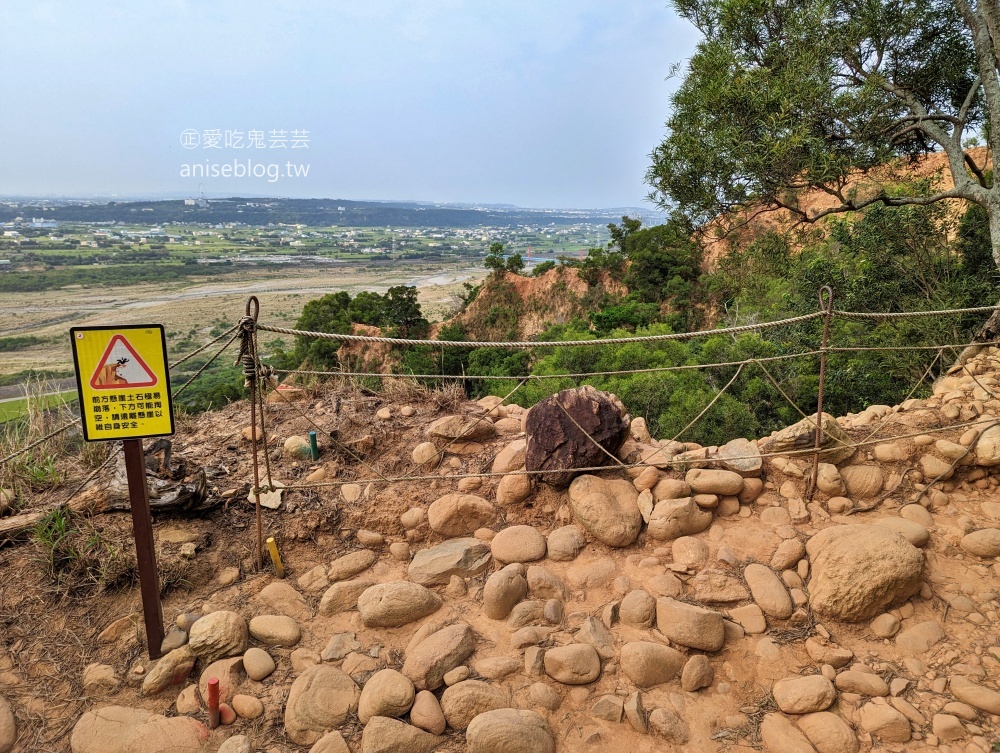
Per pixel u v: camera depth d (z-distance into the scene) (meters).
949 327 6.79
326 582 3.32
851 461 3.94
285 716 2.55
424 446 4.14
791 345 8.87
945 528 3.58
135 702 2.63
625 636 2.96
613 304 33.97
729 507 3.69
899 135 7.21
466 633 2.90
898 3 6.63
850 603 2.94
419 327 44.38
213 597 3.14
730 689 2.78
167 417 2.60
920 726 2.52
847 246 8.73
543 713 2.61
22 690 2.61
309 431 4.32
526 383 10.16
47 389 4.41
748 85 6.32
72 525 3.29
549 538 3.54
